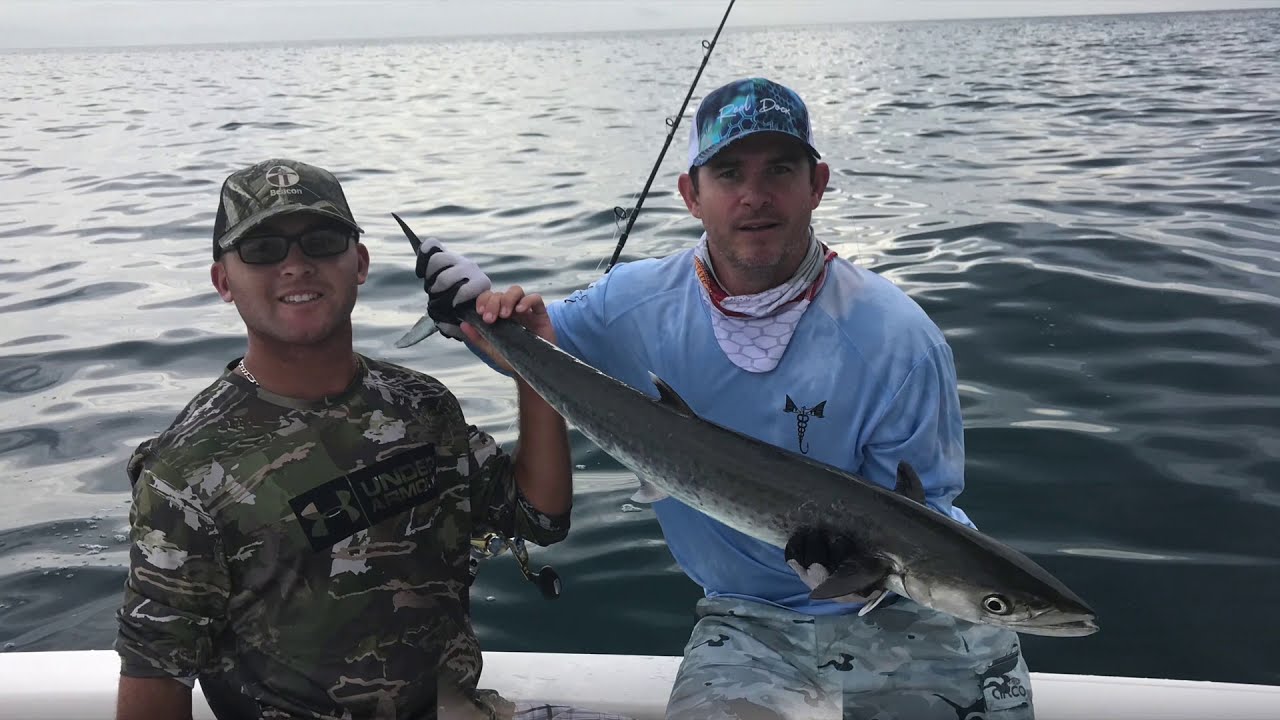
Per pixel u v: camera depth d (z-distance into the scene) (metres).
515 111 26.08
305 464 2.13
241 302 2.12
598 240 10.28
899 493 2.52
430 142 19.70
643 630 3.82
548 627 3.86
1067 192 12.10
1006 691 2.65
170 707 2.07
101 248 10.85
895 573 2.34
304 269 2.08
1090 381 6.03
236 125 24.33
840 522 2.39
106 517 4.75
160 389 6.47
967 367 6.36
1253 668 3.51
